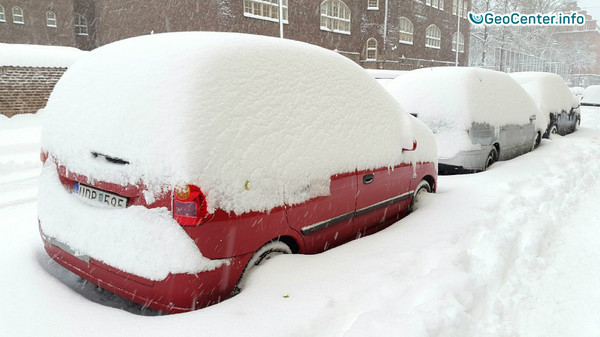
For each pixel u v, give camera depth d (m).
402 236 3.84
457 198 5.15
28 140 10.43
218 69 2.69
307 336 2.38
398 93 7.12
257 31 29.17
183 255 2.45
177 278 2.46
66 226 2.91
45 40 31.39
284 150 2.94
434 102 6.74
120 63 2.89
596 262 3.93
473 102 6.67
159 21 28.33
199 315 2.48
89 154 2.82
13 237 4.14
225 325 2.39
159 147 2.49
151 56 2.78
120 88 2.76
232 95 2.69
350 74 3.77
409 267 3.23
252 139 2.73
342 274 3.01
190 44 2.78
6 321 2.54
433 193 5.22
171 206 2.47
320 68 3.45
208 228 2.51
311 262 3.10
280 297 2.67
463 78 6.77
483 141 6.76
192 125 2.47
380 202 4.02
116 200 2.69
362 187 3.70
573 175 6.96
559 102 11.41
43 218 3.12
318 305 2.61
